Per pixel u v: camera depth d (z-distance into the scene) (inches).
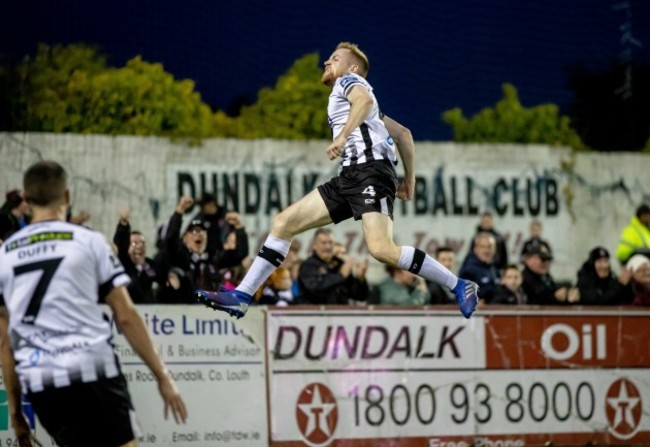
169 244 1083.3
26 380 587.8
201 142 1352.1
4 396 908.0
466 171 1476.4
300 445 1013.8
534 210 1498.5
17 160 1257.4
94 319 593.6
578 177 1519.4
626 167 1539.1
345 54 781.9
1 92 1282.0
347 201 755.4
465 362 1080.2
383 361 1050.1
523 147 1505.9
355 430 1032.8
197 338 987.9
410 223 1445.6
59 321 587.8
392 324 1056.8
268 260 761.0
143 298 1056.2
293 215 761.0
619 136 1560.0
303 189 1395.2
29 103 1290.6
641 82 1579.7
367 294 1183.6
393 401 1050.1
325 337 1032.8
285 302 1118.4
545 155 1513.3
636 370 1147.3
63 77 1310.3
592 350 1132.5
